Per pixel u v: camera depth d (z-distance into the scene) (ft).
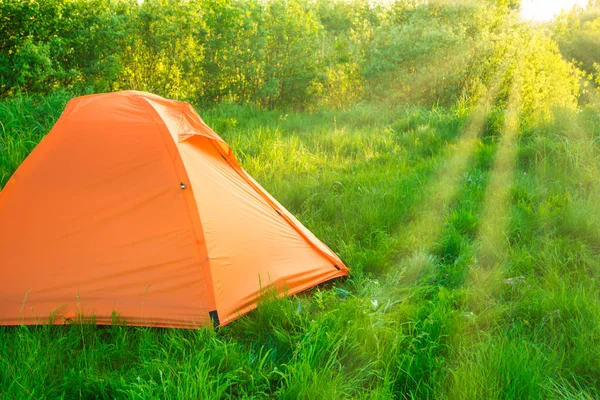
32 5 26.14
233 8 34.63
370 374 8.49
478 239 14.51
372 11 48.37
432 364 8.50
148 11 33.76
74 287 10.39
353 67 37.65
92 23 29.30
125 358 8.96
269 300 10.57
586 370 8.49
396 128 29.04
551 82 30.71
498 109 28.66
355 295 11.83
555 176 18.83
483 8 39.06
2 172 16.78
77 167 11.36
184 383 7.84
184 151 11.68
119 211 10.91
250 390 8.27
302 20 37.96
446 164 21.21
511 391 7.70
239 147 22.95
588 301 10.28
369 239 14.53
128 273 10.47
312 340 9.12
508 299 11.25
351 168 21.94
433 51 34.63
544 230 14.83
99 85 29.53
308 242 12.81
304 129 29.19
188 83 35.09
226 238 11.16
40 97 24.31
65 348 9.04
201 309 10.12
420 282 12.10
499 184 18.39
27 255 10.70
